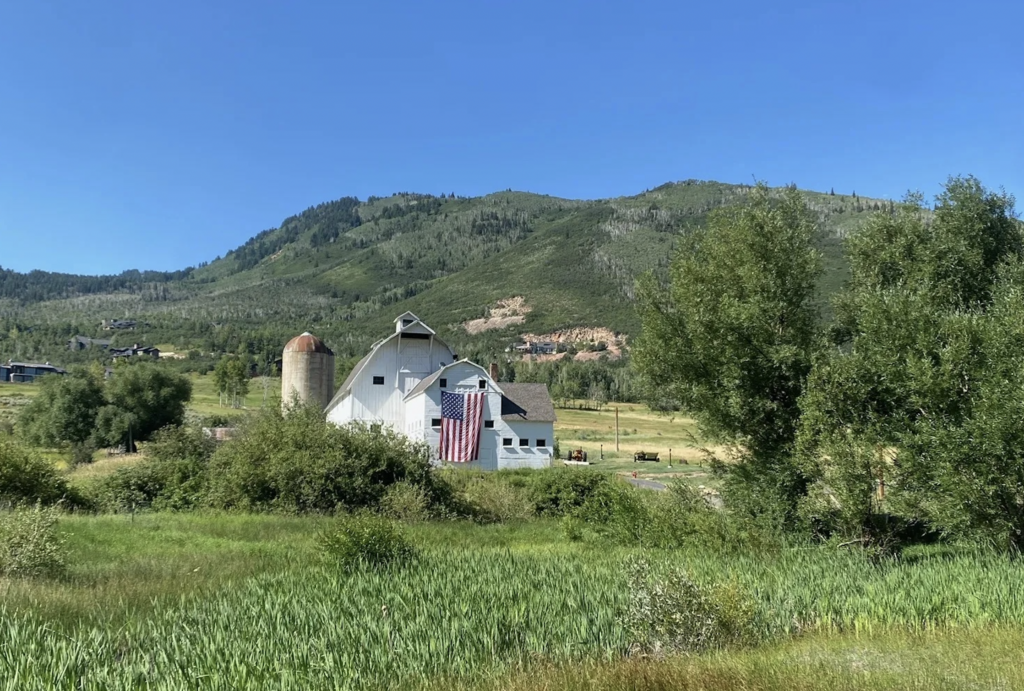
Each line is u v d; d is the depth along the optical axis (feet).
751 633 33.32
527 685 25.68
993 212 78.48
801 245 80.33
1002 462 56.18
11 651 27.45
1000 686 25.71
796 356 72.49
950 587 41.68
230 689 24.38
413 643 29.14
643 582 34.24
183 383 269.23
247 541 67.82
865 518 64.28
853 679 26.37
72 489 98.68
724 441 77.05
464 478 116.78
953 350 60.23
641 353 82.23
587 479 111.96
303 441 98.53
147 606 37.93
